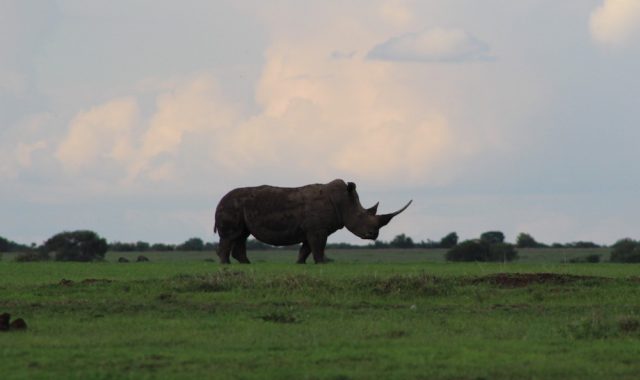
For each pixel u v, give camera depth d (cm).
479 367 4812
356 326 5900
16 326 5731
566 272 8444
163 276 8081
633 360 5028
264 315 6291
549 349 5247
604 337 5609
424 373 4681
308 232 10100
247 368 4734
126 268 9488
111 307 6588
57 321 6041
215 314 6350
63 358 4891
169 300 6938
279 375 4597
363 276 7500
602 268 9300
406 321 6125
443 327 5909
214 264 10081
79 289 7294
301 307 6681
